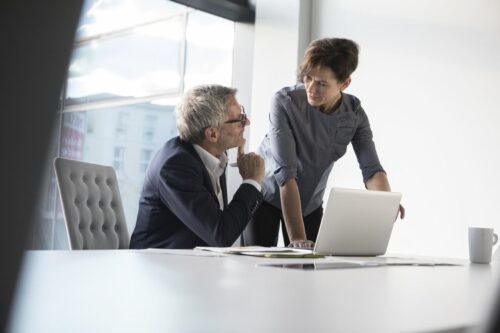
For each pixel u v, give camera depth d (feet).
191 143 7.24
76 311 1.58
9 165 0.44
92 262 3.64
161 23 21.88
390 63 12.46
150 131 25.08
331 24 13.56
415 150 11.93
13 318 0.46
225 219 6.64
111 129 25.62
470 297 2.33
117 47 24.29
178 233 6.77
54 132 0.46
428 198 11.67
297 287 2.52
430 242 11.59
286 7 13.87
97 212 7.14
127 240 7.51
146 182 6.97
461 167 11.25
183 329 1.30
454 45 11.51
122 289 2.22
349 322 1.49
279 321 1.47
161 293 2.12
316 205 9.04
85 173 7.08
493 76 10.94
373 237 5.88
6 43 0.44
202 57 18.17
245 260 4.41
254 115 14.20
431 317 1.65
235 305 1.81
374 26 12.78
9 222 0.44
